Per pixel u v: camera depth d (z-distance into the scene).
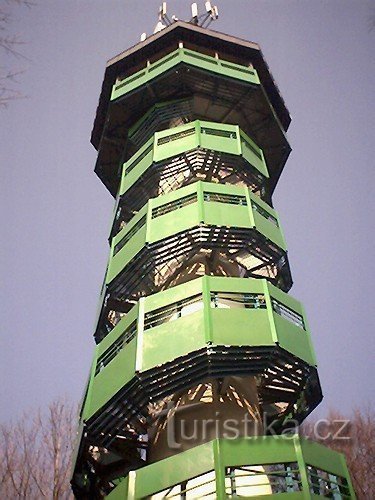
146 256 22.75
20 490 25.89
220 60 32.12
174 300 20.27
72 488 21.31
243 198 25.19
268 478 17.02
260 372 18.75
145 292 24.48
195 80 30.83
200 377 18.31
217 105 32.16
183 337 18.56
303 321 21.50
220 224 22.80
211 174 27.86
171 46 33.41
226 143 27.94
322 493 16.09
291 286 26.72
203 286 20.09
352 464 29.55
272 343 18.56
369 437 31.28
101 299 25.44
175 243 22.83
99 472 21.30
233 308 19.48
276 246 24.08
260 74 34.44
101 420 19.39
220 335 18.30
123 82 32.78
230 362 18.31
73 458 21.53
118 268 23.89
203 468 15.47
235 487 15.08
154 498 16.38
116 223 29.11
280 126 33.69
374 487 28.27
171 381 18.31
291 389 21.44
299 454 15.66
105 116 34.66
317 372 20.06
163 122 31.02
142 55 33.75
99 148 35.06
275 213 26.61
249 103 32.31
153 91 31.58
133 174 28.70
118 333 21.23
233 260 25.19
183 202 24.55
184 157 26.98
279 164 35.56
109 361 21.14
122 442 20.61
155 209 24.78
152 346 18.81
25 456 27.38
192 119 31.45
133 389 18.36
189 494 16.41
